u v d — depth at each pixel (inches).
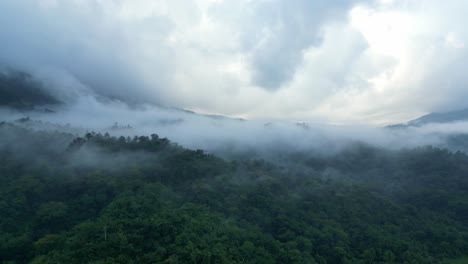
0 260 2230.6
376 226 3161.9
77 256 1952.5
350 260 2613.2
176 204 2906.0
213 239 2292.1
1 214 2596.0
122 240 2073.1
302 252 2544.3
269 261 2333.9
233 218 2834.6
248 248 2358.5
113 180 3179.1
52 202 2822.3
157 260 1994.3
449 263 2805.1
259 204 3243.1
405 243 2839.6
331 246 2768.2
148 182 3292.3
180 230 2277.3
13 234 2427.4
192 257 2015.3
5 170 3314.5
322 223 3080.7
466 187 4138.8
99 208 2864.2
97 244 2031.3
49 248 2167.8
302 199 3671.3
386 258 2640.3
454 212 3678.6
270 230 2938.0
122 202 2591.0
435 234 3147.1
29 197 2960.1
